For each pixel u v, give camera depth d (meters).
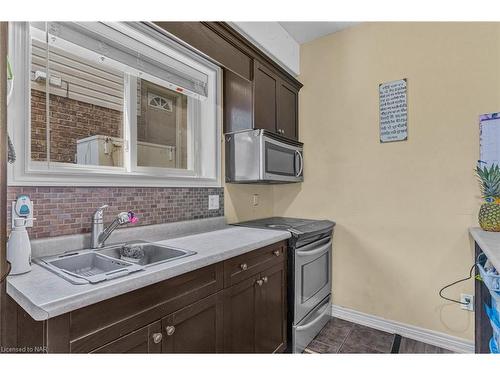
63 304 0.76
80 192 1.36
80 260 1.24
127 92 1.73
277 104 2.38
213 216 2.17
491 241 1.35
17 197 1.14
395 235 2.17
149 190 1.71
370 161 2.29
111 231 1.38
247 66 2.08
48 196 1.24
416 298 2.08
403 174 2.13
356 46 2.37
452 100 1.93
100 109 1.61
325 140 2.54
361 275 2.32
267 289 1.68
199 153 2.21
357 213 2.35
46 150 1.37
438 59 1.99
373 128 2.27
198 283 1.20
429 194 2.02
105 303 0.87
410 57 2.10
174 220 1.86
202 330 1.22
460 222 1.91
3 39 0.94
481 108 1.83
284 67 2.50
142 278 0.95
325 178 2.54
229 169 2.27
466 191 1.89
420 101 2.06
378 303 2.24
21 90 1.18
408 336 2.10
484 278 1.27
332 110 2.50
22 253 0.99
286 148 2.38
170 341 1.07
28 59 1.21
